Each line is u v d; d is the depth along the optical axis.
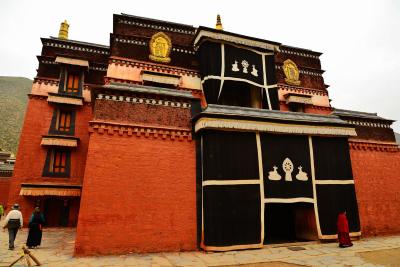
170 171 10.89
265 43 16.77
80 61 19.27
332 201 12.17
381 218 13.69
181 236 10.28
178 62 16.95
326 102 20.17
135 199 10.17
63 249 10.48
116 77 15.54
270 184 11.31
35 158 17.70
